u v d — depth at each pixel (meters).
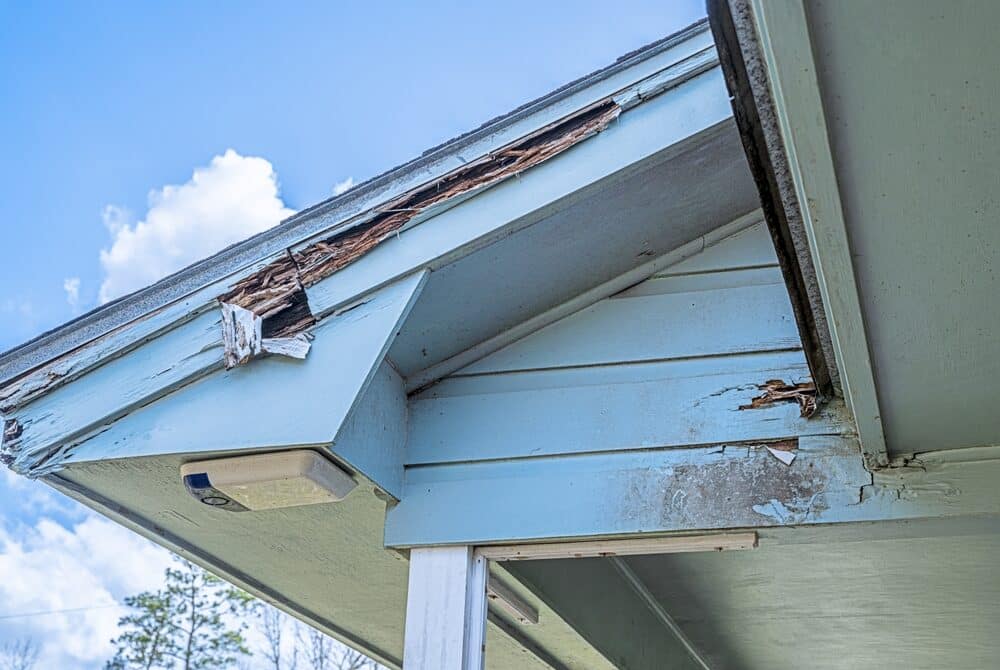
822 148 1.18
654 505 2.01
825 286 1.44
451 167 1.94
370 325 1.87
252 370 1.88
